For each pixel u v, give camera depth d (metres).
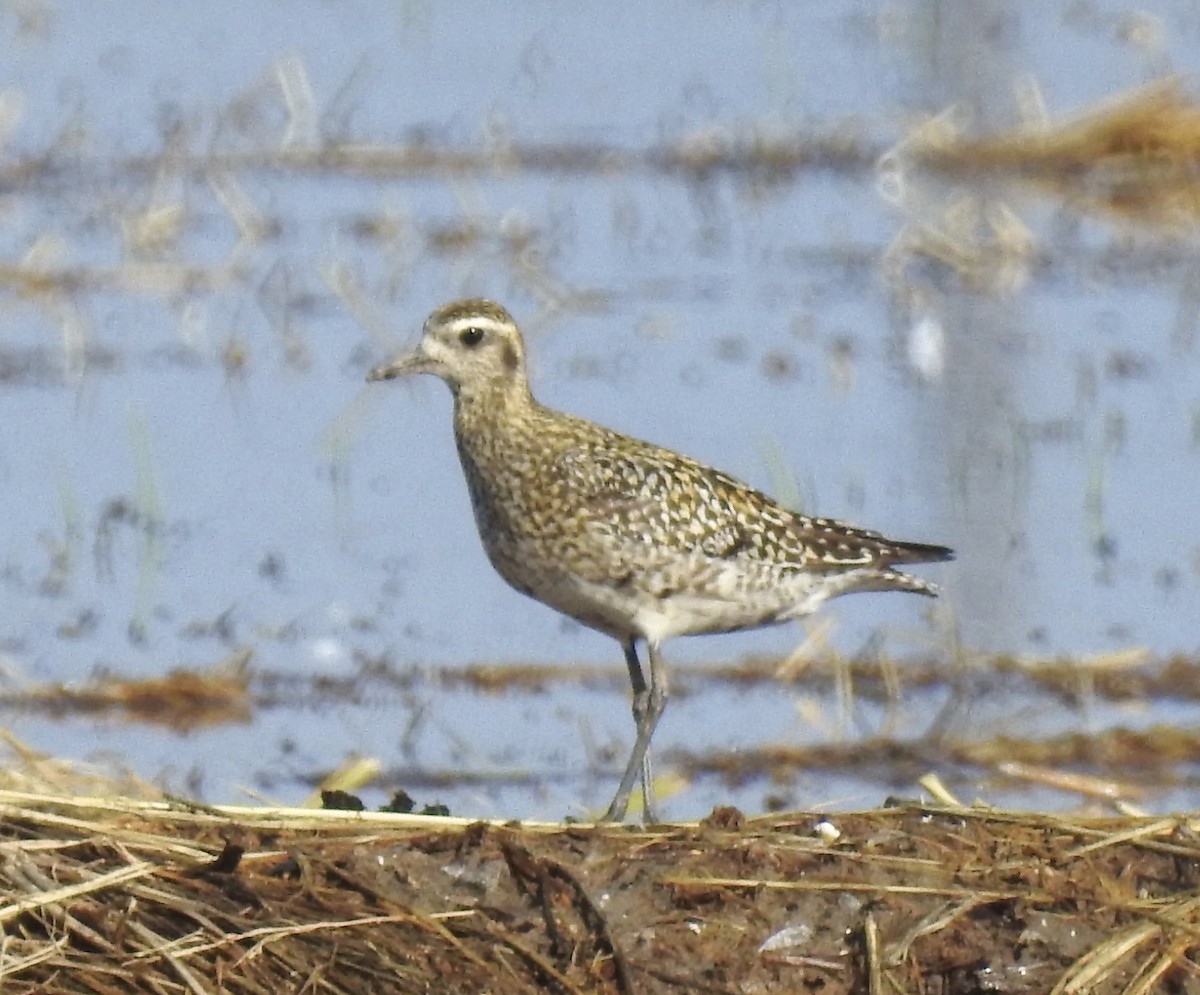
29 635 15.60
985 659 15.54
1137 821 10.41
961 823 10.36
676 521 12.37
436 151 25.02
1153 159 24.84
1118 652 15.67
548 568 12.50
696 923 9.67
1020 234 22.83
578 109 26.28
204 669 15.16
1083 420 19.12
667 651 15.83
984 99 26.95
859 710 15.04
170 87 26.00
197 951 9.17
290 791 13.53
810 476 17.88
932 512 17.48
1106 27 28.94
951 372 19.94
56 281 21.31
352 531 17.27
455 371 12.56
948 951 9.62
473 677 15.25
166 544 16.97
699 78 27.25
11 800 9.95
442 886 9.66
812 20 29.66
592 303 21.25
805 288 21.83
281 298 21.12
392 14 29.02
